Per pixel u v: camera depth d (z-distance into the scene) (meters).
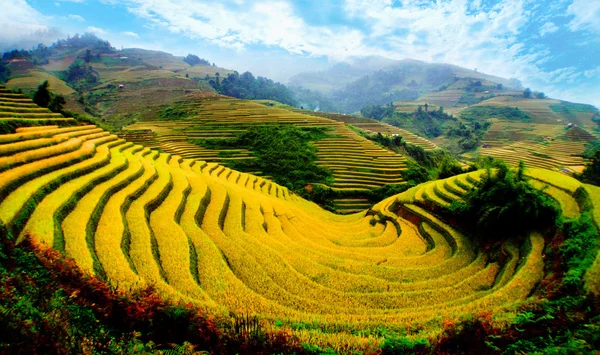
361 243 28.44
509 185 23.09
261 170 63.94
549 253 17.58
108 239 17.70
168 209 25.00
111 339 8.97
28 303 8.40
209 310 12.68
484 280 18.95
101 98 131.88
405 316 14.16
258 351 10.15
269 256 20.94
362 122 128.88
